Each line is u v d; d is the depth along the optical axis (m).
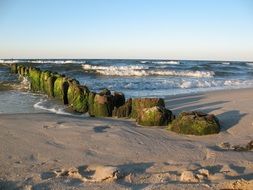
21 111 12.46
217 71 39.34
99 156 6.20
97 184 4.78
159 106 9.29
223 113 10.39
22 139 7.34
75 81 14.38
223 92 17.30
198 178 4.89
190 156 6.24
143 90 19.72
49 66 39.72
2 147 6.74
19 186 4.76
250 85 24.28
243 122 9.05
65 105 14.00
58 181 4.91
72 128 8.31
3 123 9.02
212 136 7.80
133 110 10.59
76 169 5.32
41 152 6.43
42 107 13.51
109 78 28.91
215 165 5.58
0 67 41.50
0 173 5.31
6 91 19.53
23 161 5.92
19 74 26.83
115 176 5.00
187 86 22.45
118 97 11.38
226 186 4.53
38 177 5.11
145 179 4.97
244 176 5.04
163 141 7.31
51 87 16.44
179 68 42.69
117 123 9.28
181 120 8.16
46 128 8.35
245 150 6.61
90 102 11.40
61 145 6.89
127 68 37.62
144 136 7.69
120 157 6.15
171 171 5.34
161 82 24.33
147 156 6.22
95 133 7.82
